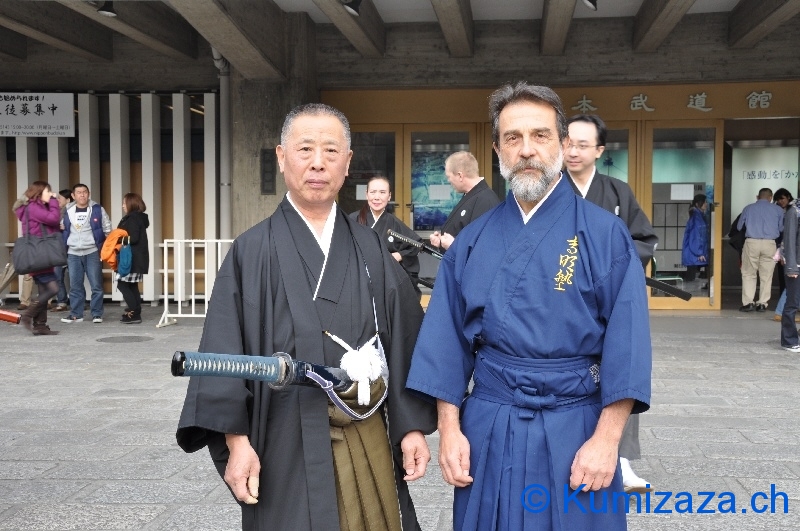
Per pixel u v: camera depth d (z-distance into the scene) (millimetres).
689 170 10406
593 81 10281
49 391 5945
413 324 2264
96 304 9656
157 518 3410
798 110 10047
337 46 10484
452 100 10516
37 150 11367
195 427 2014
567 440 2041
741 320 9719
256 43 8570
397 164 10688
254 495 1974
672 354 7445
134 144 11391
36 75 11258
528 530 2041
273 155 9992
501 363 2109
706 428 4844
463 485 2137
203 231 11477
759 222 10453
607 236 2084
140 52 11148
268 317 2062
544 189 2107
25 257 8234
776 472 4004
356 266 2158
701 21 10047
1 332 8797
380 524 2102
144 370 6742
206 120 10992
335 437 2064
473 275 2158
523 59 10328
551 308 2059
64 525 3328
